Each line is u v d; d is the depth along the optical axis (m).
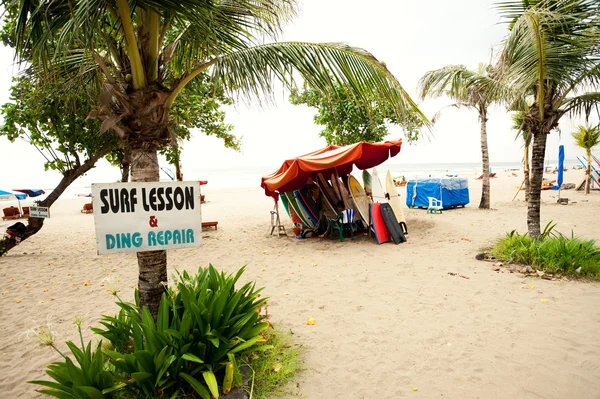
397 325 3.99
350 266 6.68
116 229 2.64
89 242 11.03
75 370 2.37
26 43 2.76
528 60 5.37
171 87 3.31
